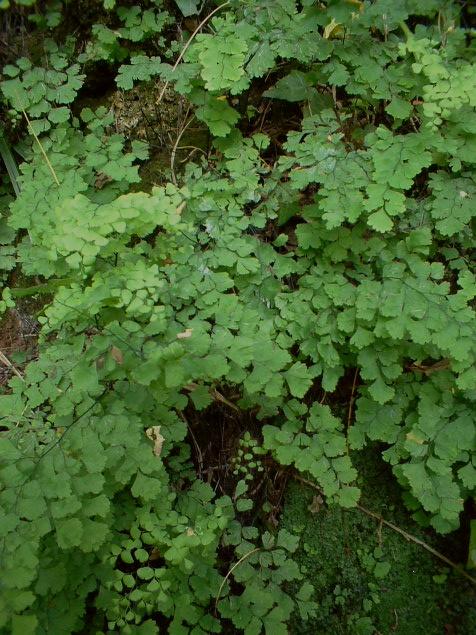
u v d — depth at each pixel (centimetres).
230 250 38
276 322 39
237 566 39
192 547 37
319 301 39
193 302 36
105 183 44
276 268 40
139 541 35
